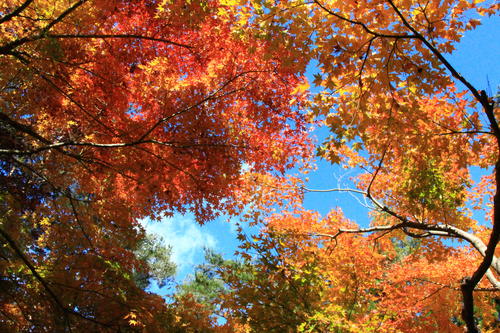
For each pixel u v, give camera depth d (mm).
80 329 5438
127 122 6352
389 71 4707
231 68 6469
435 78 4609
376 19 4363
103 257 6281
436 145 6051
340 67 4684
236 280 7309
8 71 5715
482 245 6414
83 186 7098
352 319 7918
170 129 6402
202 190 6891
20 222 6734
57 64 5465
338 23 4426
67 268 6082
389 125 5500
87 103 6227
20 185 5383
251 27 4891
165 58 6191
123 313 5652
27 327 5609
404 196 8195
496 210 4488
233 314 7172
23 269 5586
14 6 5648
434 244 8578
